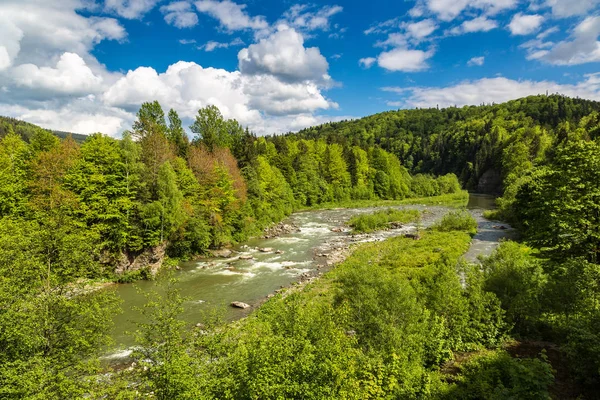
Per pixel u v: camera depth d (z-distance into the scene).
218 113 88.88
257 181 71.44
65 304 14.12
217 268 42.75
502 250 24.03
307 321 14.16
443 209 91.19
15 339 12.80
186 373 11.27
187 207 46.94
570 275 17.19
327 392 10.98
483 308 17.81
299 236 62.53
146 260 39.97
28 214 34.62
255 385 10.74
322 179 109.44
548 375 11.27
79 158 41.06
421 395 12.29
